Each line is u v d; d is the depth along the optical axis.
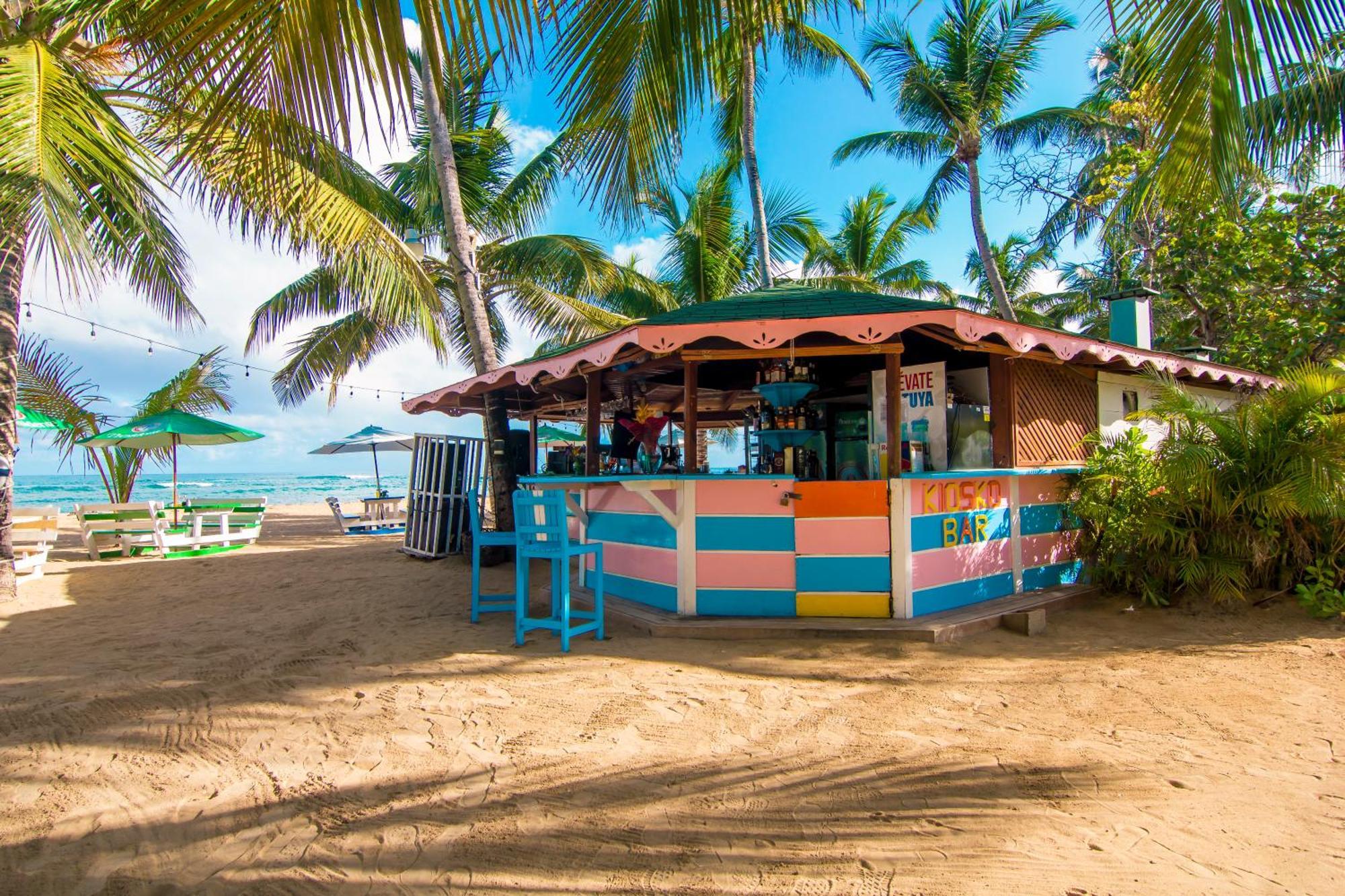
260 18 2.01
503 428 10.01
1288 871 2.35
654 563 6.32
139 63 2.10
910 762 3.27
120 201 4.97
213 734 3.72
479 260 13.70
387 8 2.00
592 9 2.58
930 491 5.81
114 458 16.45
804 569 5.77
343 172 9.16
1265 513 5.86
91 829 2.77
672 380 8.09
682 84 2.94
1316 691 4.18
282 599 7.79
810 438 6.72
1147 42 3.22
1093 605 6.39
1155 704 4.03
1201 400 8.28
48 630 6.34
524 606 5.52
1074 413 7.05
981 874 2.36
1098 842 2.54
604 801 2.94
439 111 10.11
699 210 16.16
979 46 15.56
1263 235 11.67
